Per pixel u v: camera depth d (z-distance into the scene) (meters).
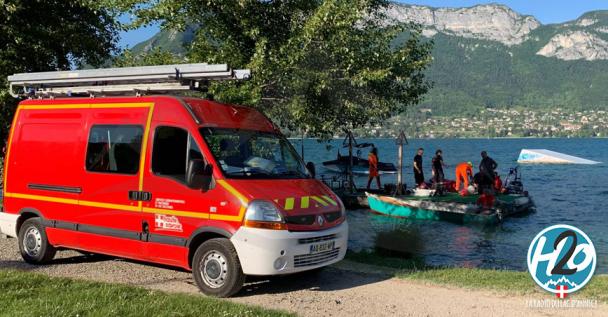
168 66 8.34
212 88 11.04
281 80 11.59
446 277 8.53
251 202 7.05
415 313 6.70
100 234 8.41
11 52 13.87
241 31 12.30
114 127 8.44
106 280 8.11
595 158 81.44
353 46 11.58
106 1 11.97
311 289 7.84
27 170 9.38
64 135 9.01
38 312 5.87
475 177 20.12
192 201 7.48
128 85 8.83
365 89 12.54
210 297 7.02
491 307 6.93
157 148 7.92
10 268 8.78
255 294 7.52
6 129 14.61
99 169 8.48
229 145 7.79
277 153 8.31
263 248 6.94
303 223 7.28
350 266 9.40
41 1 14.38
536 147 147.62
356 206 22.92
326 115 12.84
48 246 9.12
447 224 18.61
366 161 48.25
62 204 8.88
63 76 9.27
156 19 11.89
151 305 6.23
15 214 9.48
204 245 7.36
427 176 44.91
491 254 13.38
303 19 12.30
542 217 20.81
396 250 13.55
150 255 7.89
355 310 6.80
